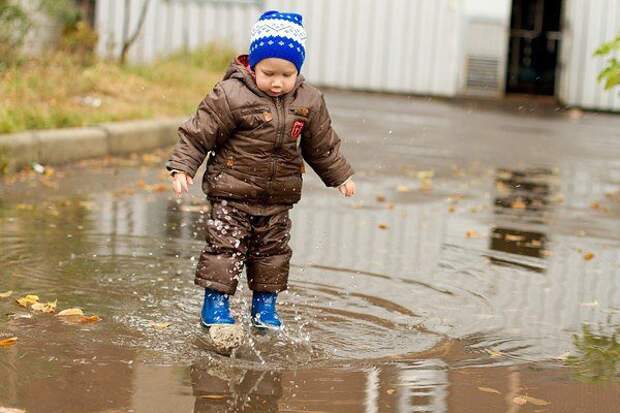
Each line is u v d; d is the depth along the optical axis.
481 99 29.39
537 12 30.67
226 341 5.86
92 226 9.53
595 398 5.43
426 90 29.30
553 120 25.53
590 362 6.10
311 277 7.95
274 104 6.21
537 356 6.18
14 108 13.97
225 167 6.26
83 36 22.98
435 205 12.12
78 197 11.08
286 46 6.11
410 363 5.90
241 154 6.22
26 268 7.74
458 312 7.18
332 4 28.98
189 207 10.87
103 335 6.12
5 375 5.31
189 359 5.75
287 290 7.47
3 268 7.70
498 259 9.10
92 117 15.18
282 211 6.43
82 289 7.21
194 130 6.17
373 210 11.45
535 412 5.17
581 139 21.53
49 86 16.48
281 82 6.16
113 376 5.38
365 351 6.12
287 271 6.50
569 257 9.36
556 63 30.58
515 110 27.39
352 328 6.61
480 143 19.62
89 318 6.43
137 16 27.98
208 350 5.93
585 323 7.05
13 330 6.12
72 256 8.21
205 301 6.35
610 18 28.98
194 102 19.06
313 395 5.25
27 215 9.88
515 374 5.79
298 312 6.93
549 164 17.14
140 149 15.30
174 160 6.17
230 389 5.28
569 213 12.14
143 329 6.29
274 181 6.30
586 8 29.06
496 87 29.45
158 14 28.30
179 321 6.52
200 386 5.30
